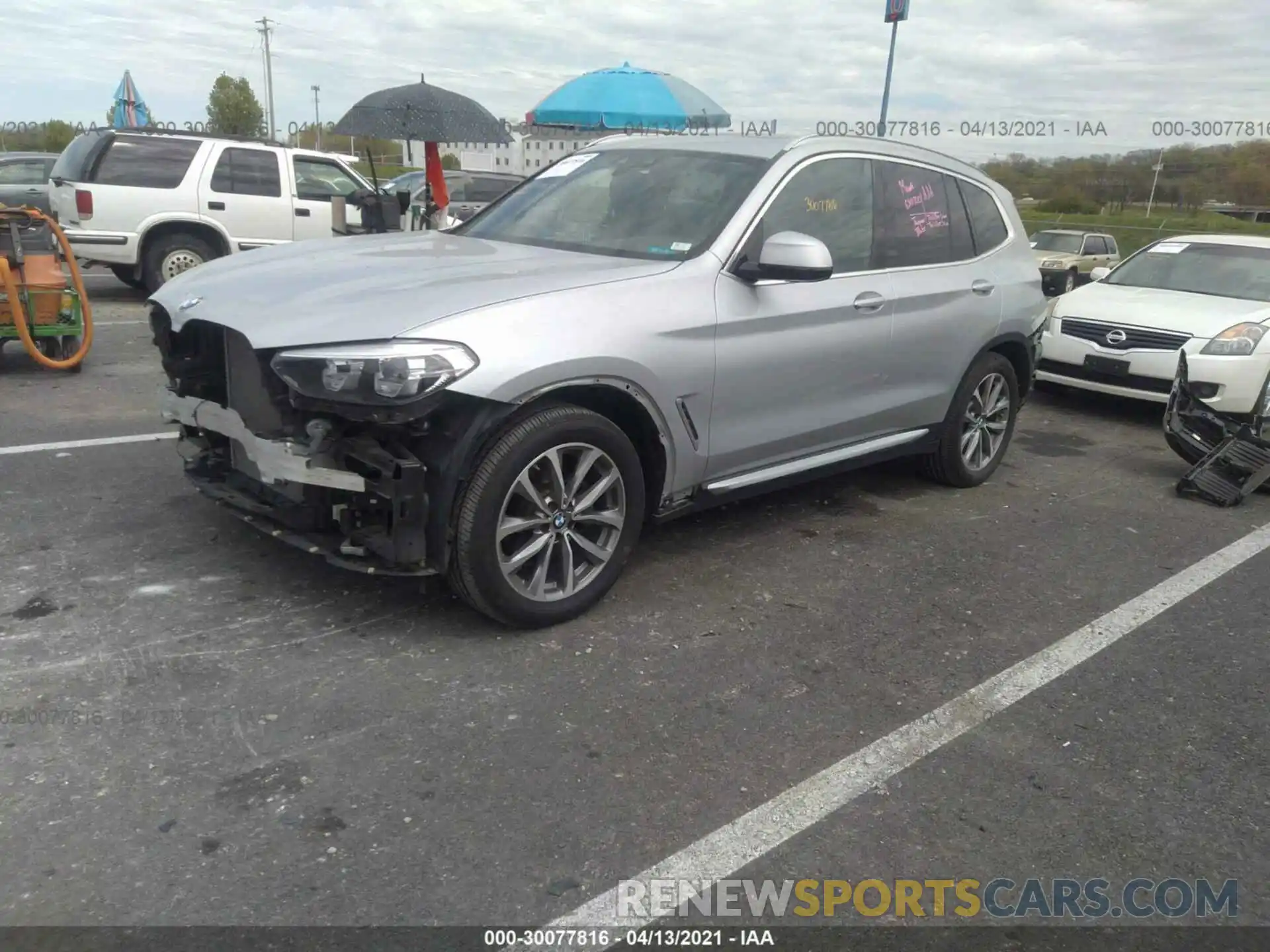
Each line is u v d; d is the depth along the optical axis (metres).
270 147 12.01
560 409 3.65
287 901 2.43
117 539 4.41
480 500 3.49
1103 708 3.54
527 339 3.48
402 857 2.60
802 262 3.94
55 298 7.52
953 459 5.78
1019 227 6.08
